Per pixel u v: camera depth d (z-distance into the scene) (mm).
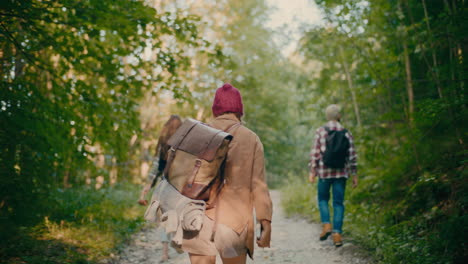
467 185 3824
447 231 3311
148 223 6754
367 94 7938
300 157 25891
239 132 2271
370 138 7211
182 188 2109
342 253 4531
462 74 4254
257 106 21047
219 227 2094
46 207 5227
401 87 6734
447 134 4473
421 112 4520
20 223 4496
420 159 4914
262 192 2166
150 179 3990
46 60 6113
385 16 6195
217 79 14695
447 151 4383
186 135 2246
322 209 5125
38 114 5105
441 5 5672
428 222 4262
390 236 4305
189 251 2113
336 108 5328
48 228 5008
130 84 5801
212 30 16297
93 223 5734
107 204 7590
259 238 2141
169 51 5875
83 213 6156
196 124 2295
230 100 2406
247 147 2221
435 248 3564
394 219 5039
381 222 5078
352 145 5203
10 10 4379
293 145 25812
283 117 23078
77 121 5527
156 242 5574
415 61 6695
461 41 4504
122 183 12055
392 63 6859
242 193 2154
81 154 5664
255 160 2221
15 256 3887
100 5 4828
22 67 5352
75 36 5168
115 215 6695
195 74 14195
